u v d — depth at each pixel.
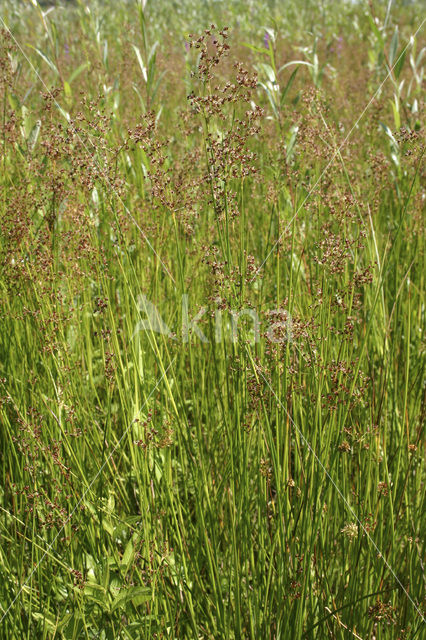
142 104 3.82
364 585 2.10
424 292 3.43
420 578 2.10
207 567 2.21
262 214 3.78
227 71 5.28
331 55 9.16
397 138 2.50
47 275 2.45
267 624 2.03
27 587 2.01
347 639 2.09
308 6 14.20
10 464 2.38
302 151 3.06
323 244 2.26
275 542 1.99
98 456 2.44
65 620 1.89
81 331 2.91
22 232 2.56
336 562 2.33
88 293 3.05
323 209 3.17
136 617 2.06
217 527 2.29
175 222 2.32
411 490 2.49
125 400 2.39
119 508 2.49
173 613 2.13
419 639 2.00
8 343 2.88
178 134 4.49
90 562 2.16
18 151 3.24
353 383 2.06
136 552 2.08
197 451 2.30
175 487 2.58
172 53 7.65
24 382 2.62
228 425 2.20
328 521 2.14
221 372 2.59
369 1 4.64
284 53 7.87
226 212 2.00
